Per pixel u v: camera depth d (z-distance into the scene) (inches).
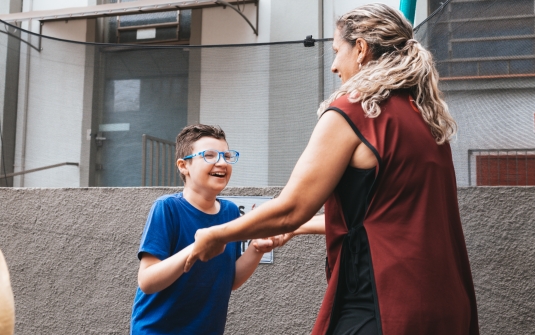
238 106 148.6
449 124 69.3
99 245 138.6
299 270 126.9
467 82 119.7
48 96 163.0
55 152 161.9
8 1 263.9
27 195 144.8
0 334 54.4
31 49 164.1
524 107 115.0
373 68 67.6
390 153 62.2
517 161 116.1
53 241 141.6
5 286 55.6
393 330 58.6
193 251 67.4
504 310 115.0
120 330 134.7
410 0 118.7
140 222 136.9
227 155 88.9
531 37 114.4
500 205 117.0
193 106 153.5
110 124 160.6
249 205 132.3
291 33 208.5
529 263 115.0
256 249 90.0
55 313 139.0
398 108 65.1
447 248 62.2
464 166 120.0
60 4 260.1
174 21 234.5
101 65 161.8
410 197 62.3
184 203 87.0
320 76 141.8
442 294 60.4
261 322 127.3
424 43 123.7
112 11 232.2
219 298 85.4
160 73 157.0
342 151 62.7
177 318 83.2
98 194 140.4
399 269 60.0
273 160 144.8
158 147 156.7
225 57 151.7
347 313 63.6
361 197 63.9
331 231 66.2
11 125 163.5
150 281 77.7
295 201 62.3
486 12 118.3
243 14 216.8
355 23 70.4
